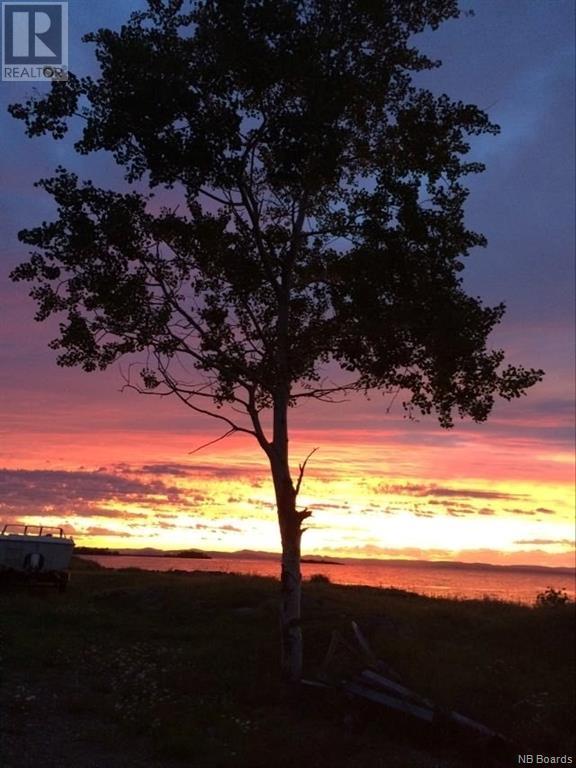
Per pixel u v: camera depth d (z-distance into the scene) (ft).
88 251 43.50
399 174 44.29
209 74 41.45
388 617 61.46
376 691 35.42
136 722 32.83
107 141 42.52
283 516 43.11
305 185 42.55
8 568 78.54
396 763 29.96
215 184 43.27
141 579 96.43
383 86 43.24
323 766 28.94
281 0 41.29
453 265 44.37
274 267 45.62
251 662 45.19
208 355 45.55
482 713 37.76
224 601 69.72
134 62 41.65
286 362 44.24
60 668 43.19
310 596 72.49
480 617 69.77
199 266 45.27
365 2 41.96
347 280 43.86
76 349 45.44
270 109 43.21
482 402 45.68
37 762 27.61
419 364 45.60
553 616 65.77
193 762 28.86
